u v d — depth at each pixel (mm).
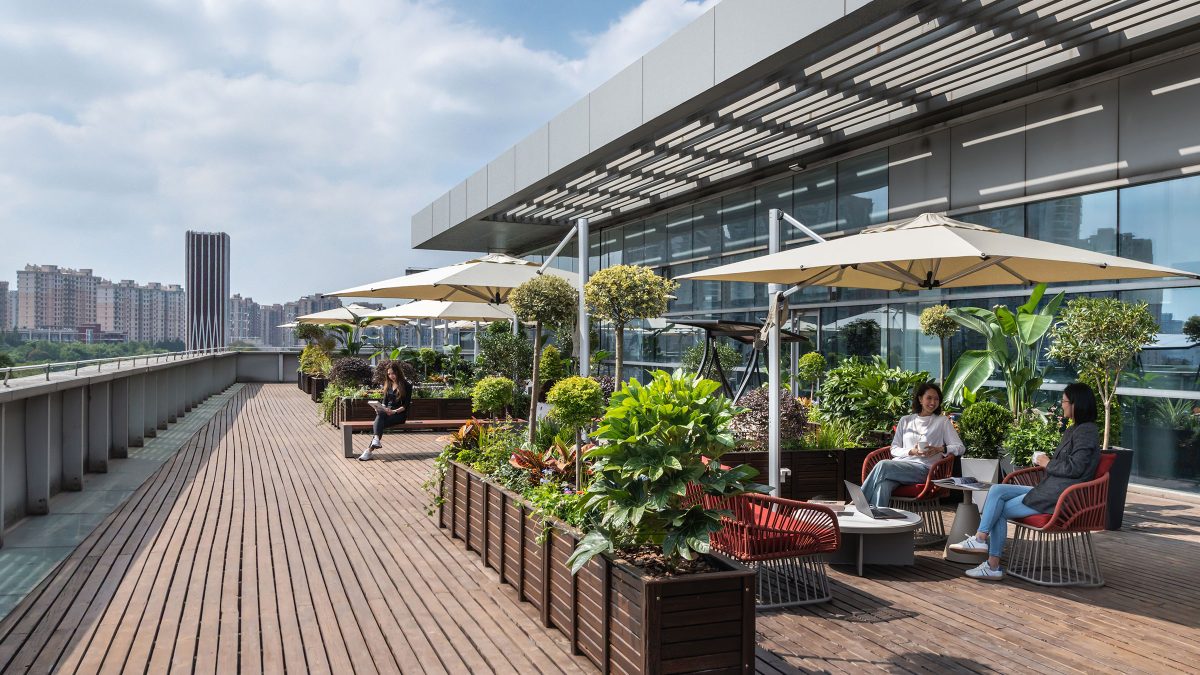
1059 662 3881
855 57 9023
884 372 8633
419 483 8992
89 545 6090
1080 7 7637
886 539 5617
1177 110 8430
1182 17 7773
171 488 8695
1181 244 8445
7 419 6953
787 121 11562
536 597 4512
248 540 6250
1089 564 5723
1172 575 5480
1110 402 7406
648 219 19359
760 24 9211
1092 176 9266
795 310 14141
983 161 10594
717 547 4793
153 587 4980
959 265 5816
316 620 4367
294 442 12844
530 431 6176
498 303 10508
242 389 26406
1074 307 7477
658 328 18453
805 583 4859
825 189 13547
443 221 23531
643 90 12031
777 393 6148
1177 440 8570
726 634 3236
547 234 23906
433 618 4410
